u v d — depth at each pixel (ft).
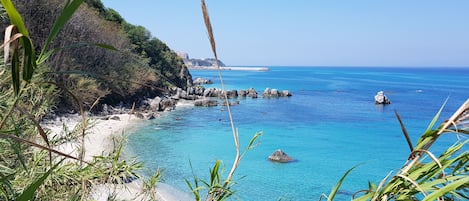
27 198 3.60
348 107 200.64
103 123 109.70
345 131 131.95
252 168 78.74
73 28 91.66
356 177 75.72
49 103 13.33
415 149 5.54
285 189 66.74
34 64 3.63
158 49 237.66
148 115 136.26
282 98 233.35
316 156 93.09
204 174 72.13
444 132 5.60
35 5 57.06
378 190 5.75
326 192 65.98
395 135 126.41
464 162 5.56
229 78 485.15
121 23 221.05
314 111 178.40
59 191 12.41
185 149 94.12
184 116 148.66
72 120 59.72
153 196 14.39
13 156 10.18
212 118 145.59
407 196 5.41
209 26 5.23
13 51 3.45
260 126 133.08
